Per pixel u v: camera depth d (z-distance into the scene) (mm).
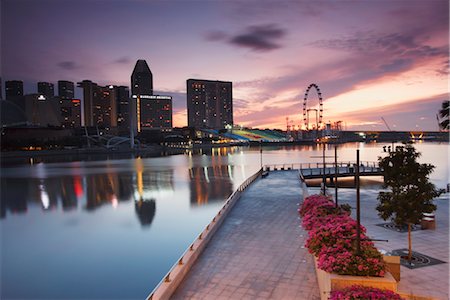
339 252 12258
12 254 33438
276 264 16469
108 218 48375
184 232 40719
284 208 30281
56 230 42469
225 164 134375
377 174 59438
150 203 58625
